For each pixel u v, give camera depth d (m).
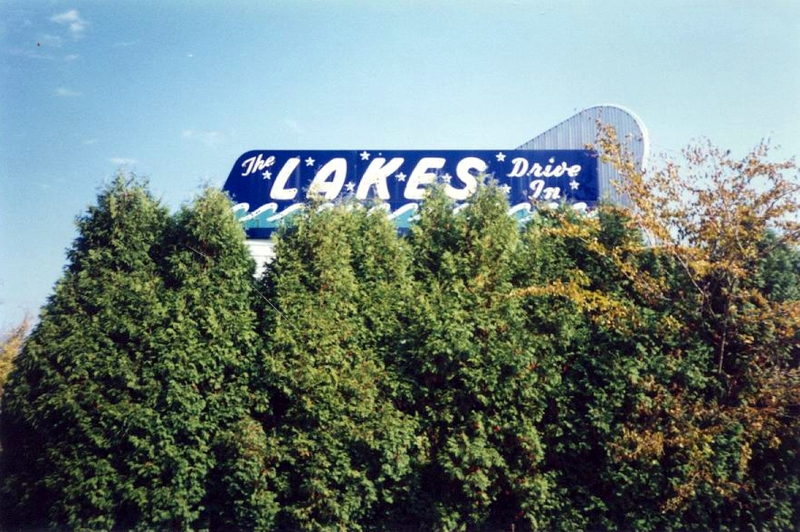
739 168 9.83
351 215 11.88
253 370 10.47
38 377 10.35
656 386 9.52
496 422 9.92
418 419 10.30
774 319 9.35
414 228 11.52
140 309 10.39
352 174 14.84
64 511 9.87
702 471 9.13
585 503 9.96
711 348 9.80
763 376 9.38
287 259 10.98
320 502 9.75
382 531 10.21
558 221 11.40
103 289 10.52
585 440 10.01
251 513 9.79
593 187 14.66
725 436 9.30
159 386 10.07
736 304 9.96
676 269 10.43
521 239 11.48
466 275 10.69
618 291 10.51
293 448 9.98
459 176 14.80
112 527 9.76
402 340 10.75
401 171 14.85
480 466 9.75
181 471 9.74
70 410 9.92
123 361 10.12
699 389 9.80
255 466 9.71
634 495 9.62
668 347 10.05
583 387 10.17
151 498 9.73
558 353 10.39
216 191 11.20
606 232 10.85
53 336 10.31
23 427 10.47
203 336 10.45
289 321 10.49
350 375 10.34
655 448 9.04
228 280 10.77
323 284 10.79
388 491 10.12
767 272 10.27
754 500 9.53
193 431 9.99
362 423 10.07
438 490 10.32
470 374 9.86
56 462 9.94
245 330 10.55
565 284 10.30
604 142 10.95
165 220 11.29
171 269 10.80
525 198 14.64
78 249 10.91
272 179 14.85
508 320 10.13
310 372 10.16
